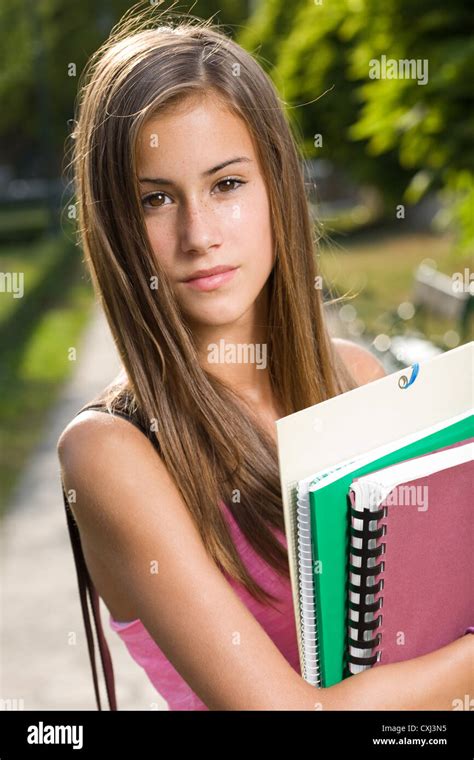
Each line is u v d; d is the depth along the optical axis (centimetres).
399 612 181
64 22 4800
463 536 186
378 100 873
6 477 1102
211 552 195
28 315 2072
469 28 847
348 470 176
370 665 183
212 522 194
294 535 180
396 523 174
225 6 3703
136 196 187
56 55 4850
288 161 204
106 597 213
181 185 187
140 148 186
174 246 190
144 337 194
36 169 5878
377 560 174
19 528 916
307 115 2328
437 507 179
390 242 2847
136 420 194
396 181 2325
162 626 184
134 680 604
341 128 2320
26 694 599
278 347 221
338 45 1490
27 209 5497
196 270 190
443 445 189
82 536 205
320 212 279
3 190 5991
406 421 195
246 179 194
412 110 855
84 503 190
